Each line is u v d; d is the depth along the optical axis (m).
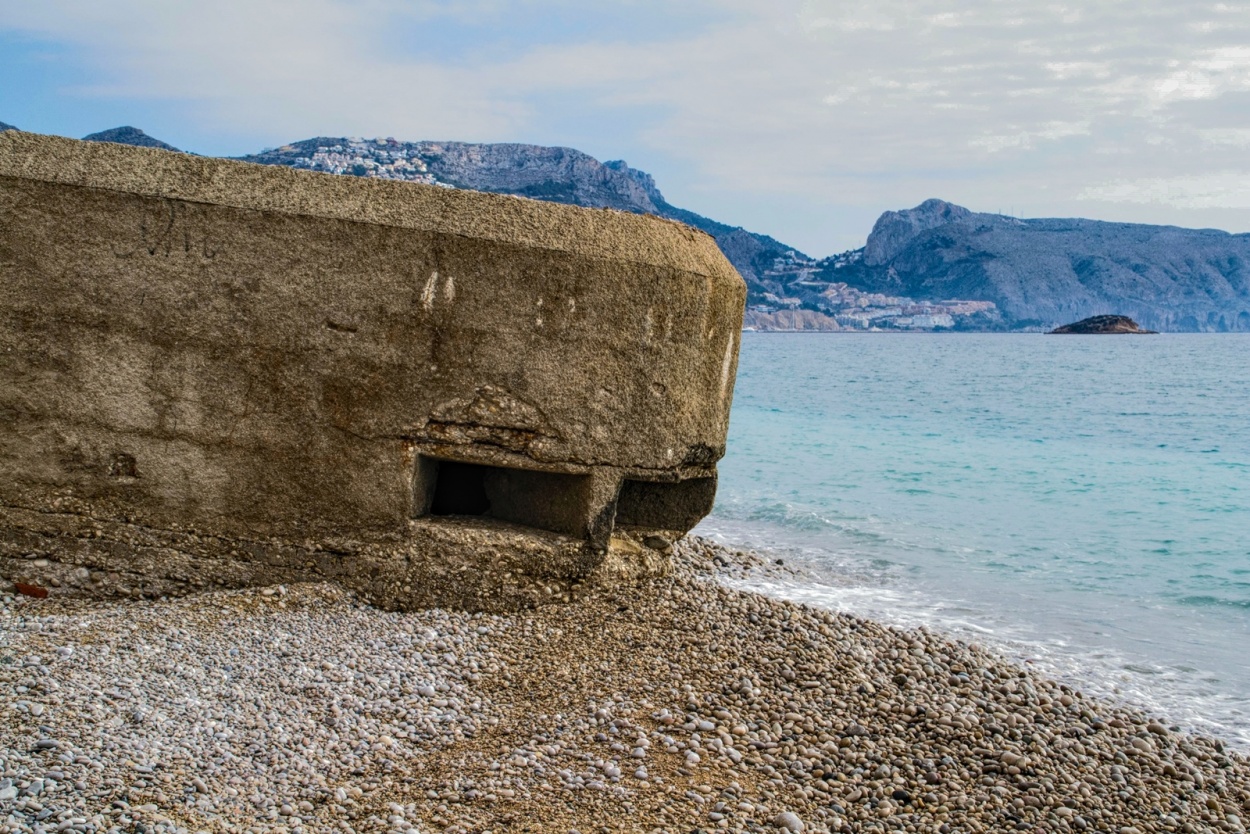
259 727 4.41
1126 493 15.79
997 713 5.50
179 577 5.73
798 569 10.02
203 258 5.45
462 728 4.67
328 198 5.48
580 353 5.61
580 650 5.52
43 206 5.41
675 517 6.44
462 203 5.58
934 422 27.02
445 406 5.60
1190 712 6.64
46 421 5.61
